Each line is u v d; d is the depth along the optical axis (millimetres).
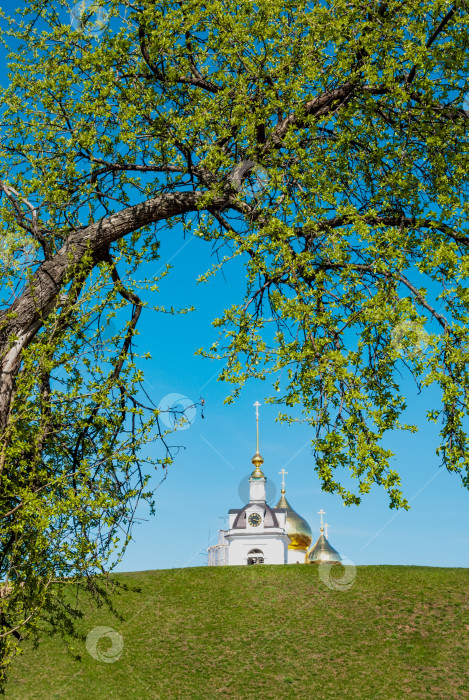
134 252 8258
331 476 6363
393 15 7945
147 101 8281
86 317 7539
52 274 7570
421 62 7551
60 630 7891
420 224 7398
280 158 7781
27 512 6500
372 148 8039
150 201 8148
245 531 60938
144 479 7922
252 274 7148
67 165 8438
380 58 7926
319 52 8039
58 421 7535
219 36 8164
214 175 8000
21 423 7168
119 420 7922
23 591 6840
